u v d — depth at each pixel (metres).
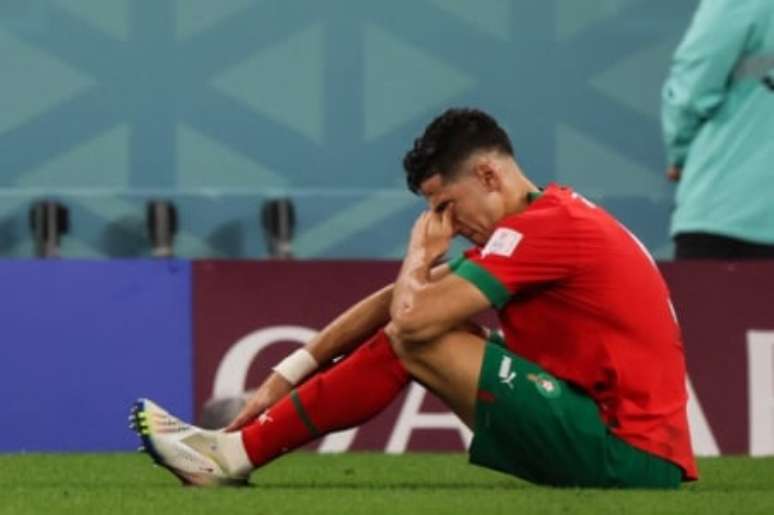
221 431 18.08
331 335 18.12
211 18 34.28
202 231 32.44
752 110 28.08
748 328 25.69
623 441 17.28
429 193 17.58
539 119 34.69
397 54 34.53
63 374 25.28
